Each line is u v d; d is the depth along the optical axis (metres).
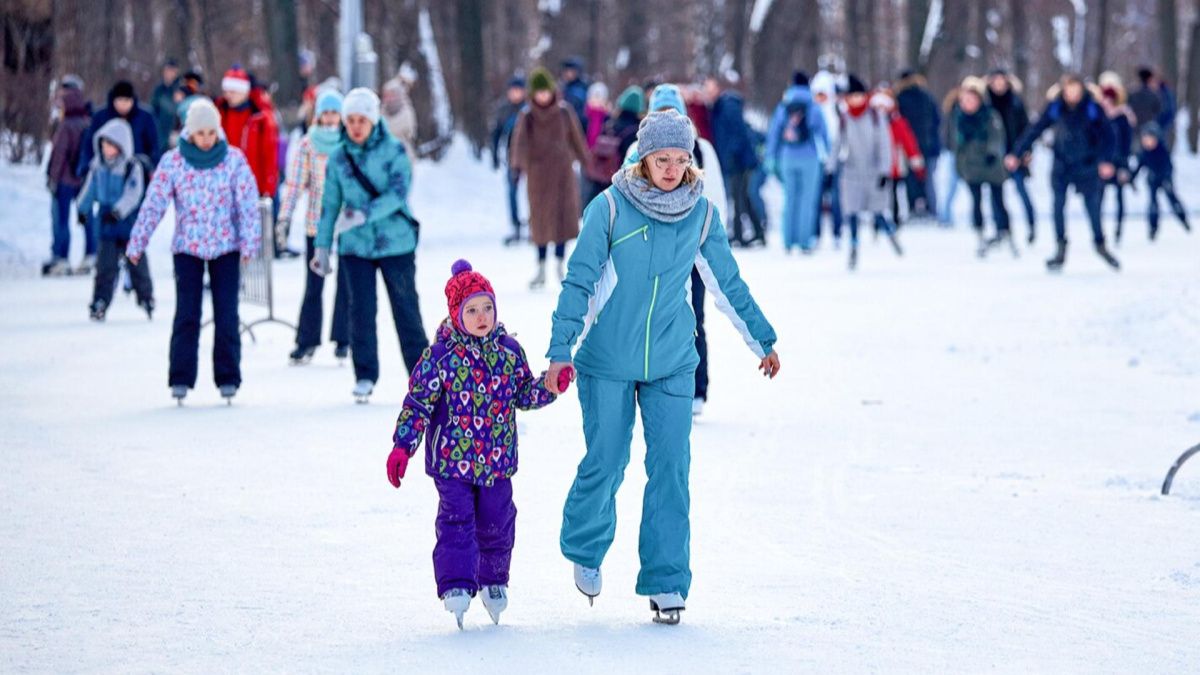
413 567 22.78
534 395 19.91
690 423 20.56
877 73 169.88
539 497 27.62
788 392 40.00
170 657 18.38
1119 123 85.94
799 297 61.28
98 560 23.03
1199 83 155.00
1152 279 65.62
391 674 17.75
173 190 37.28
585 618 20.33
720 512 26.59
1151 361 44.78
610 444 20.58
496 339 19.92
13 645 18.81
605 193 20.45
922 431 34.44
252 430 34.12
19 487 28.08
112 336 50.38
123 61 103.25
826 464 30.83
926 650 18.88
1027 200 86.81
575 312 20.06
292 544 24.09
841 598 21.30
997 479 29.47
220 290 37.50
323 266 37.47
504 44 170.50
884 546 24.30
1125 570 22.89
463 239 92.94
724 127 85.25
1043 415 36.44
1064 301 58.47
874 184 74.38
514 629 19.73
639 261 20.25
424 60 122.50
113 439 32.97
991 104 82.00
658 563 20.11
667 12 170.00
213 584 21.72
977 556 23.70
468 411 19.67
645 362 20.33
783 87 154.38
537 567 23.08
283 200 45.84
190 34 116.19
